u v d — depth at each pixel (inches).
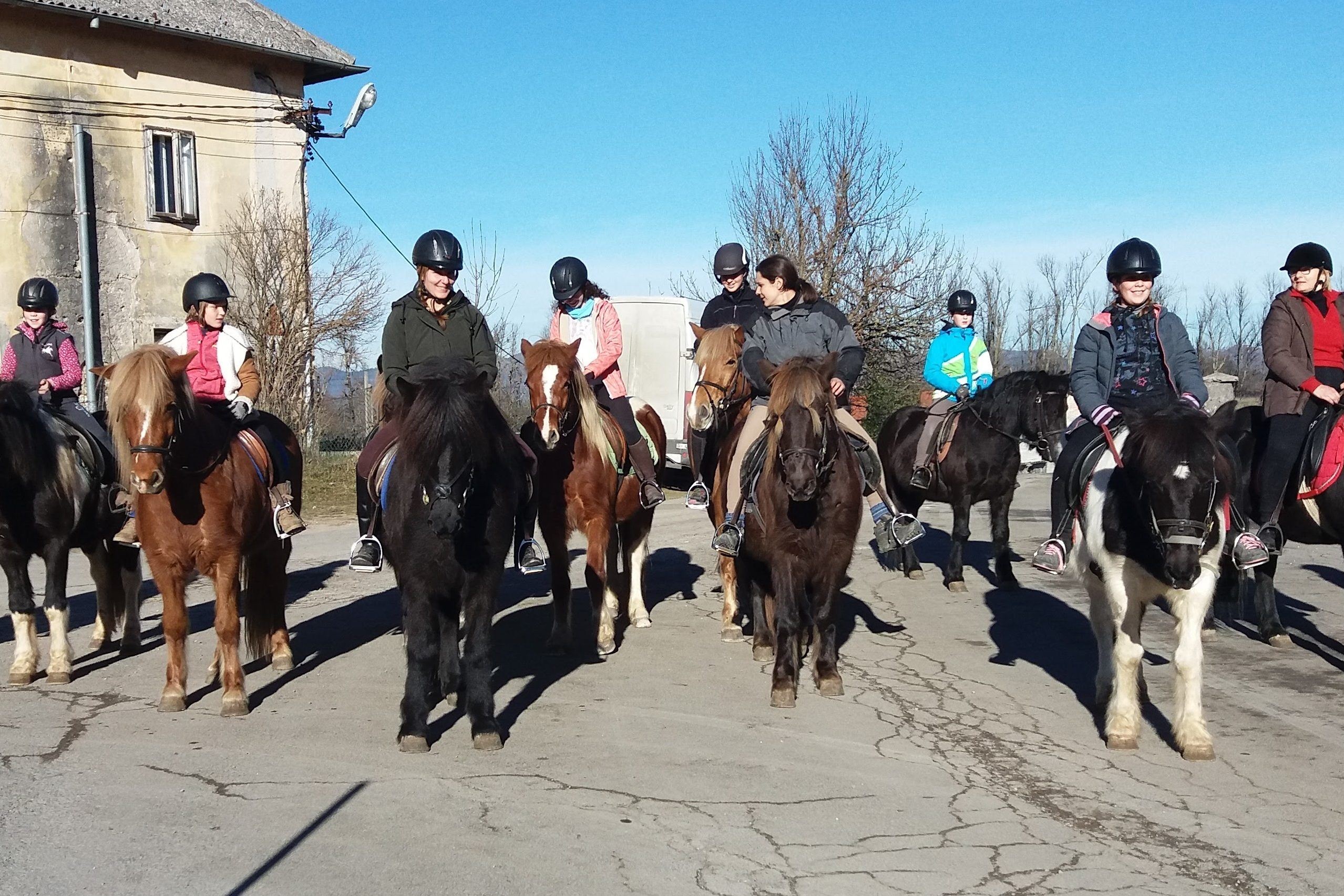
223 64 987.9
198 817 190.2
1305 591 408.5
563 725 247.1
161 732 240.8
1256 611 363.6
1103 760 225.6
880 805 198.7
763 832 185.6
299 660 311.3
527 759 223.1
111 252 925.2
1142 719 255.8
